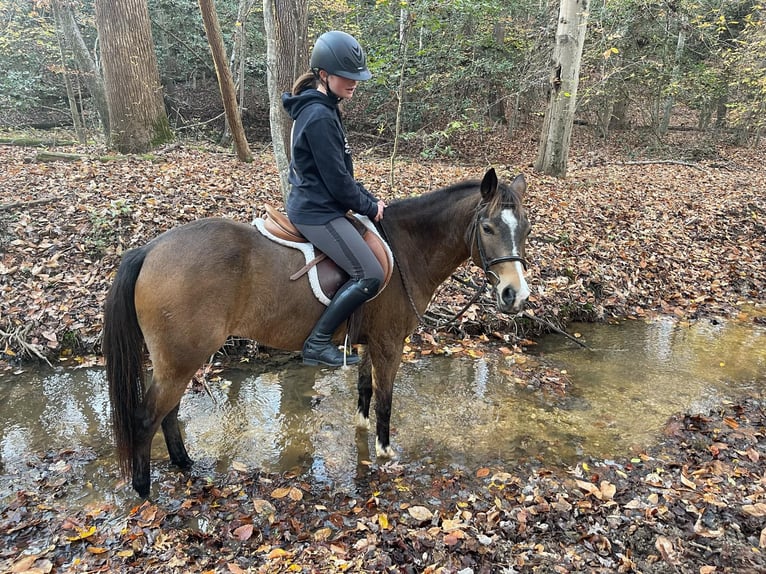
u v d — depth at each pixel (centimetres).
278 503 310
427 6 701
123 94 1011
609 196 949
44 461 346
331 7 1261
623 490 324
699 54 1527
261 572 250
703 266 744
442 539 274
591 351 543
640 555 269
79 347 488
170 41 1595
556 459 362
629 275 688
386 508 306
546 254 683
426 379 475
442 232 333
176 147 1060
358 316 305
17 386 440
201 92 1809
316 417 414
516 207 289
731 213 915
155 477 334
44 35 1302
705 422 405
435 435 391
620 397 451
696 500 307
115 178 768
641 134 1745
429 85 1052
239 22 1263
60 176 766
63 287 532
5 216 613
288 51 952
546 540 277
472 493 321
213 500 311
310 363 299
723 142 1767
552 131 1075
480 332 565
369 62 743
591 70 1480
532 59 1322
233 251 281
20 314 498
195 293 273
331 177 270
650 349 548
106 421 397
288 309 295
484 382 471
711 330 597
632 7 1307
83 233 597
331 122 265
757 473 338
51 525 285
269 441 382
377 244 302
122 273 280
